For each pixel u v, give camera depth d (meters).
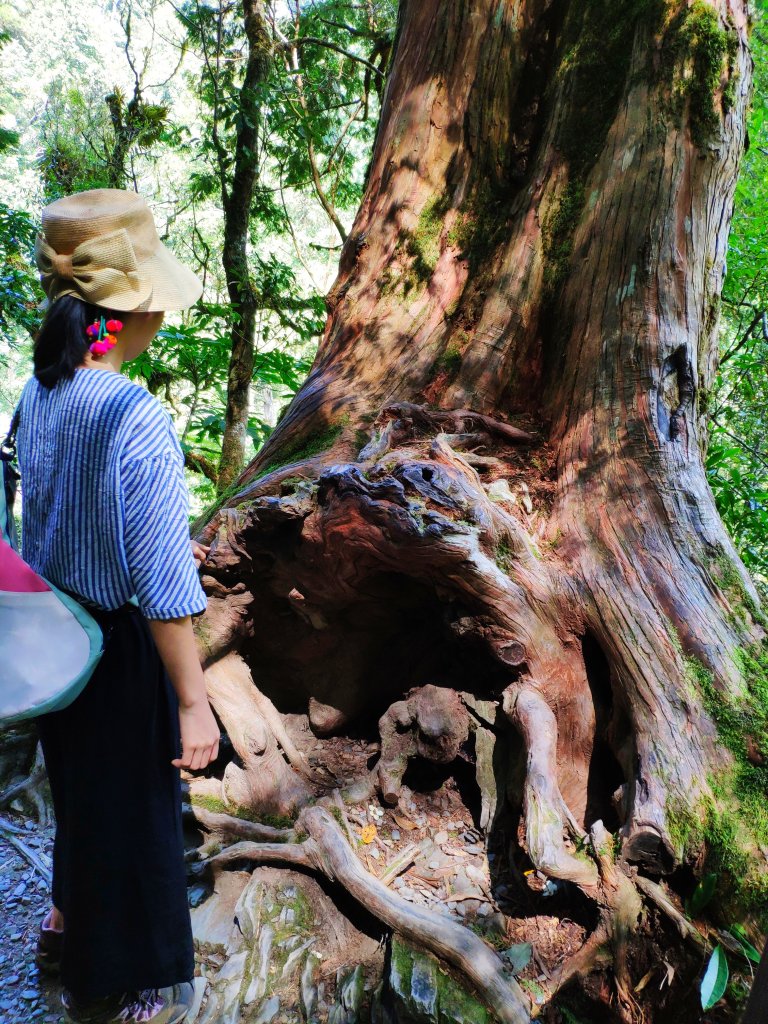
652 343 2.38
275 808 2.27
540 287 2.76
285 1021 1.75
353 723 2.63
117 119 6.95
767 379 4.68
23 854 2.30
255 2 5.43
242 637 2.45
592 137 2.77
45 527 1.41
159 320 1.54
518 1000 1.65
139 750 1.50
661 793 1.76
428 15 3.11
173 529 1.34
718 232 2.60
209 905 2.02
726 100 2.46
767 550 3.87
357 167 8.91
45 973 1.88
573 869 1.72
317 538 2.22
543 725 1.96
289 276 6.07
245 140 5.41
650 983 1.65
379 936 1.91
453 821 2.21
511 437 2.60
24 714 1.33
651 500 2.22
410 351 2.91
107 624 1.47
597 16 2.80
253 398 10.28
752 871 1.67
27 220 5.71
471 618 2.11
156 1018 1.71
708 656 1.95
